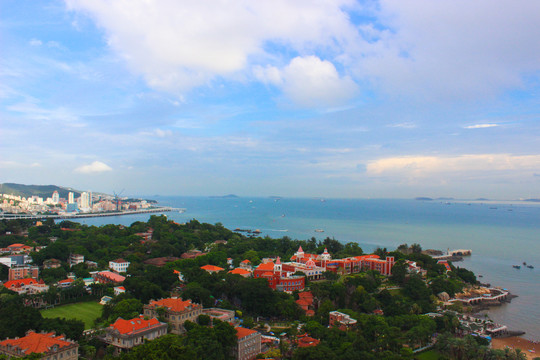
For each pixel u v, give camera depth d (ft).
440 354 636.07
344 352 556.92
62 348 460.14
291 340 619.67
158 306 616.39
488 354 596.29
